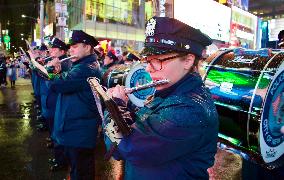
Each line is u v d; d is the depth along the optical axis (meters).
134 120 1.73
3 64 18.50
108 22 23.06
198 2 17.39
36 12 43.53
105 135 1.77
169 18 1.51
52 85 3.57
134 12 24.55
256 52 2.72
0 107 10.91
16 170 4.95
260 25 30.42
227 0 24.78
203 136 1.50
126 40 24.11
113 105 1.49
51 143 6.11
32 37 45.25
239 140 2.54
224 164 5.32
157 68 1.56
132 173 1.65
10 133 7.27
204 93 1.60
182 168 1.52
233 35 24.17
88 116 3.65
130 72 5.36
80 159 3.68
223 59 2.92
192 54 1.54
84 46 3.70
